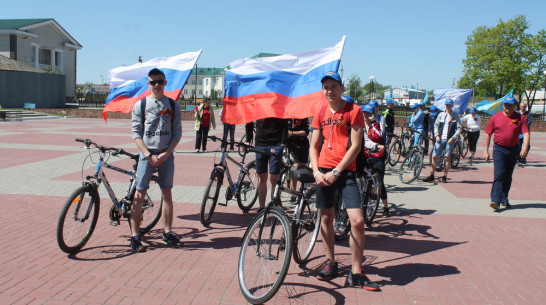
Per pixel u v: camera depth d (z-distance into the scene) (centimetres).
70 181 866
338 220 535
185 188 837
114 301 362
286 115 587
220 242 520
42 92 4212
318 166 405
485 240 548
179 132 489
